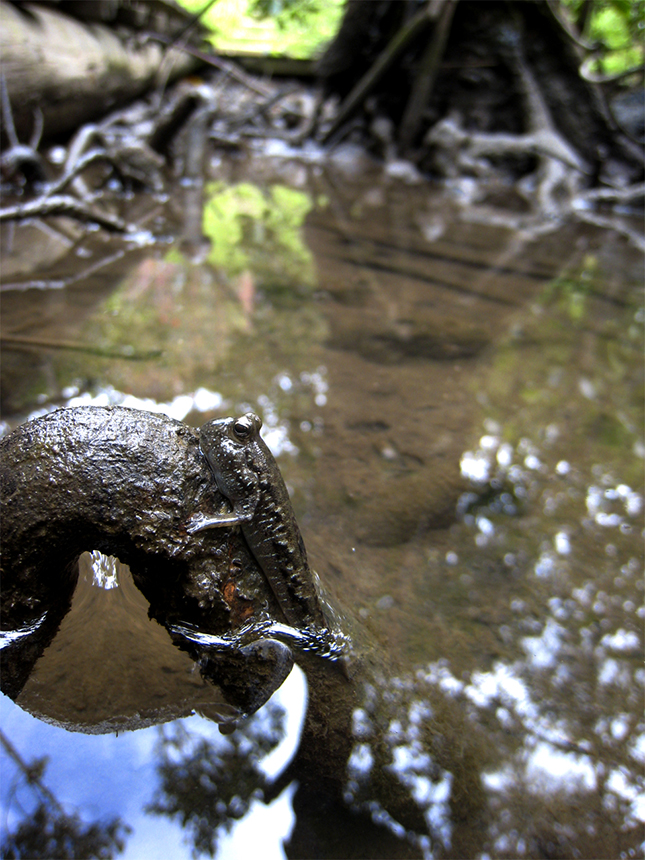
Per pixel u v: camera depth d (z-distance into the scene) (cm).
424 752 26
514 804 25
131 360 49
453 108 137
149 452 26
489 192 126
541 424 49
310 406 47
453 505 40
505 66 130
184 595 26
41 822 22
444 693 29
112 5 116
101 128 104
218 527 26
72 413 26
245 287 67
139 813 23
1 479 25
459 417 49
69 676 26
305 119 150
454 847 24
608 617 34
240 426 27
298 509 37
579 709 29
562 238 104
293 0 153
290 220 95
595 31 150
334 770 25
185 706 25
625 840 25
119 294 61
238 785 24
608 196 121
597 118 127
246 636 27
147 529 25
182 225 85
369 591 33
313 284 71
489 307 71
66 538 25
